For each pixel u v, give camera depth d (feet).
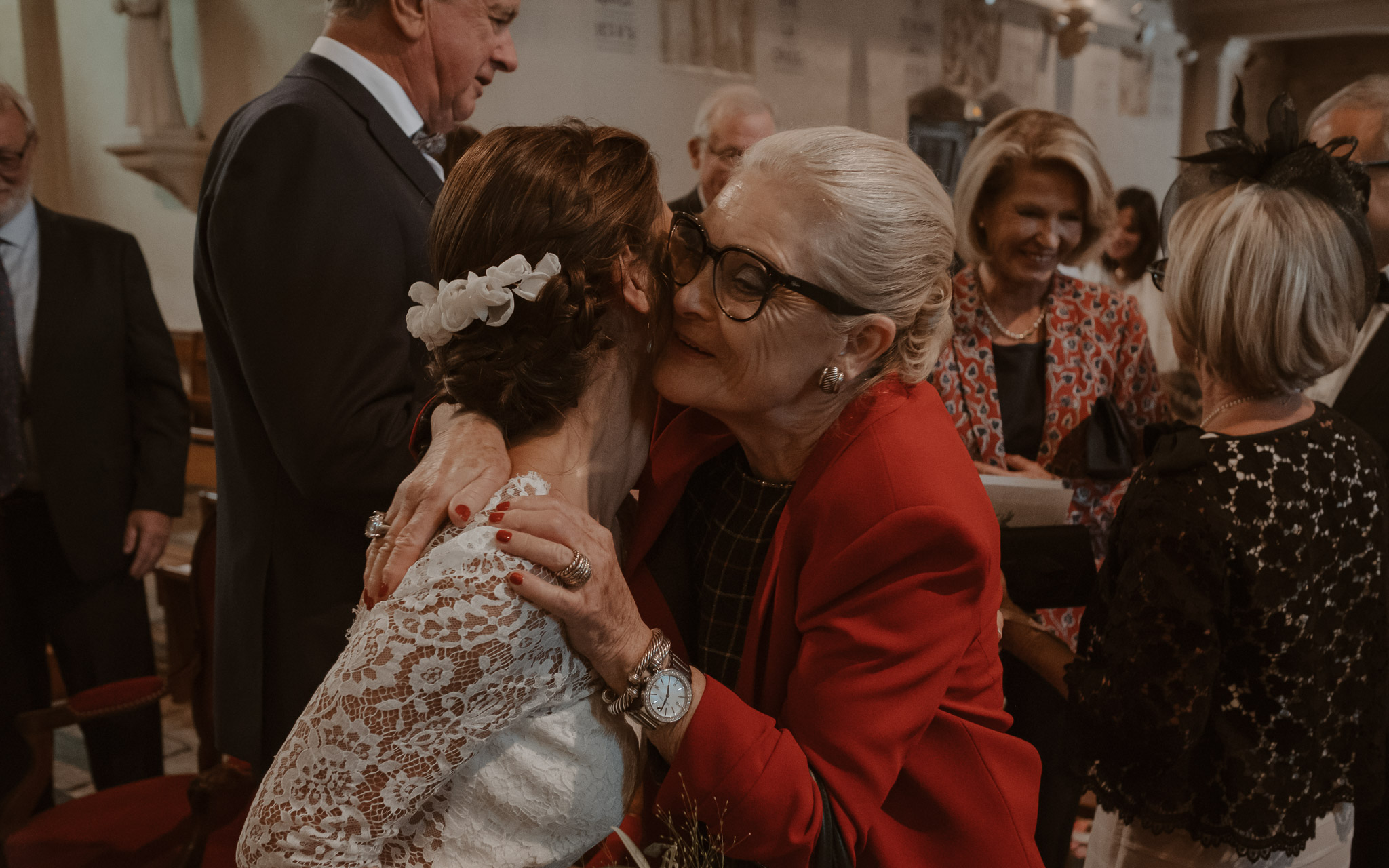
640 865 3.00
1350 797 4.44
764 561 3.35
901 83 21.52
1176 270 4.40
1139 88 28.17
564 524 2.70
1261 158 4.36
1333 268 4.01
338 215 4.68
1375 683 4.42
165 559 14.33
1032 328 7.43
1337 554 4.17
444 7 5.21
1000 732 3.29
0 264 8.09
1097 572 5.65
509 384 2.83
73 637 8.55
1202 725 4.02
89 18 22.38
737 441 3.49
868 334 2.98
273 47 19.79
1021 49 24.12
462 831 2.85
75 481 8.29
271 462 5.08
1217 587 4.00
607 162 2.93
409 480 2.90
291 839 2.60
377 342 4.75
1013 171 7.05
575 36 16.06
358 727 2.56
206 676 6.58
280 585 5.08
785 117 19.39
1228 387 4.38
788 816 2.86
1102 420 7.13
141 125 20.90
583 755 2.91
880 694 2.90
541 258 2.80
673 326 3.07
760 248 2.84
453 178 2.98
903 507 2.91
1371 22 27.07
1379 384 6.55
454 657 2.56
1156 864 4.48
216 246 4.64
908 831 3.19
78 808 6.59
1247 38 29.30
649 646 2.90
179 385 8.90
